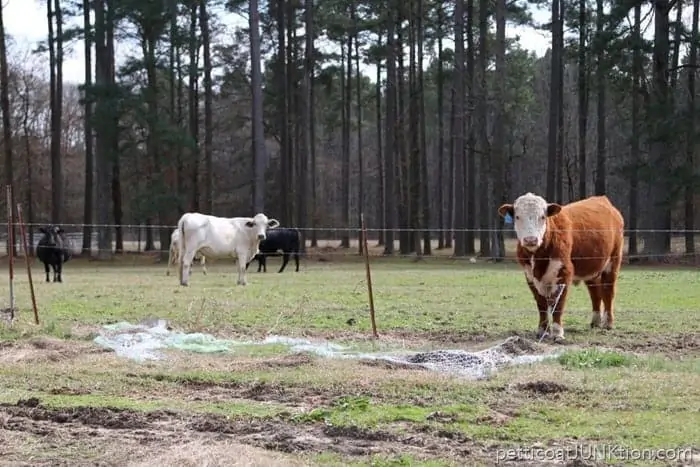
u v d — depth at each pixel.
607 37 35.78
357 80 59.06
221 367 9.59
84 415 7.45
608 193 65.31
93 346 10.99
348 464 6.03
